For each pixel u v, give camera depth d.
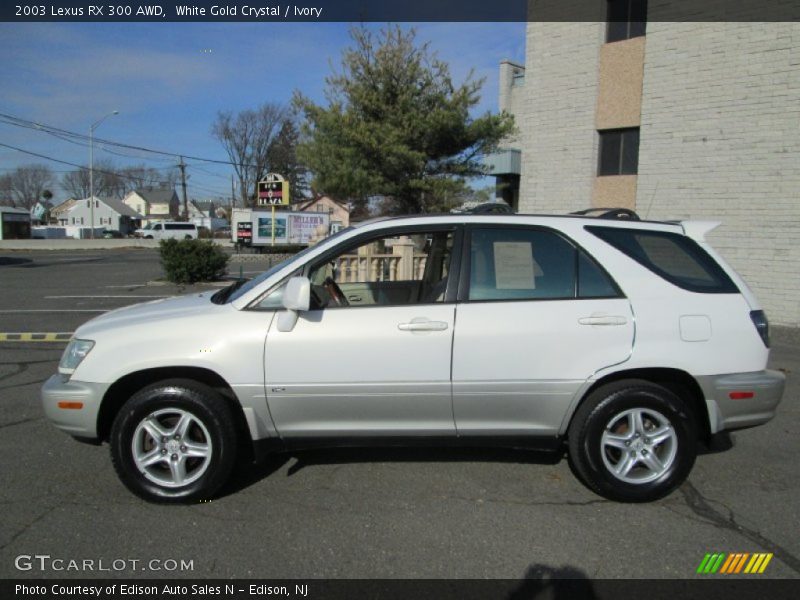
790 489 4.20
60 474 4.34
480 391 3.89
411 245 7.78
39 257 33.56
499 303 3.94
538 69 14.30
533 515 3.79
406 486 4.20
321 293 4.36
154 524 3.65
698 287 4.04
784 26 10.80
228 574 3.15
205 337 3.86
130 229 84.75
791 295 11.05
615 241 4.09
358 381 3.87
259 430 3.94
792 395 6.57
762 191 11.26
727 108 11.55
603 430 3.90
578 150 13.83
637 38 12.84
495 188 15.26
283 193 25.42
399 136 13.45
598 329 3.88
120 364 3.83
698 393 4.02
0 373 7.04
